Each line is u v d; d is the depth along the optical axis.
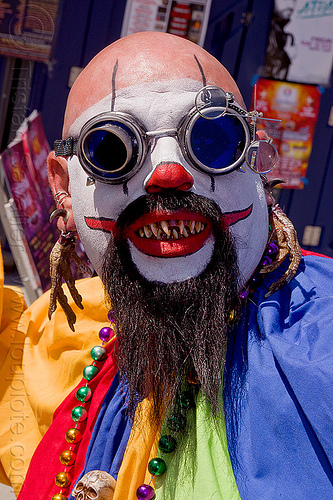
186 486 0.90
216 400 0.89
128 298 0.88
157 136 0.84
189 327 0.86
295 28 2.55
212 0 2.50
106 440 1.03
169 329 0.86
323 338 0.87
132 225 0.87
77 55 2.53
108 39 2.53
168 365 0.89
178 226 0.85
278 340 0.88
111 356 1.12
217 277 0.87
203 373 0.87
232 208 0.88
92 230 0.92
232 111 0.85
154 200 0.84
